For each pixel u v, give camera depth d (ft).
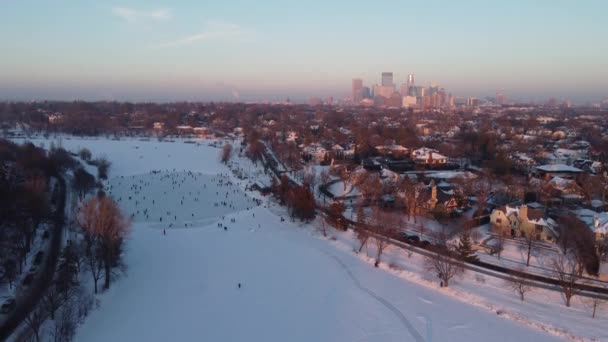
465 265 386.11
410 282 370.94
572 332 283.18
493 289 345.10
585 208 535.60
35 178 581.53
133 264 407.23
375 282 371.76
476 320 304.30
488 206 556.51
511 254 406.82
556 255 398.62
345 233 502.38
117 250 372.99
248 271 398.83
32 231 407.85
